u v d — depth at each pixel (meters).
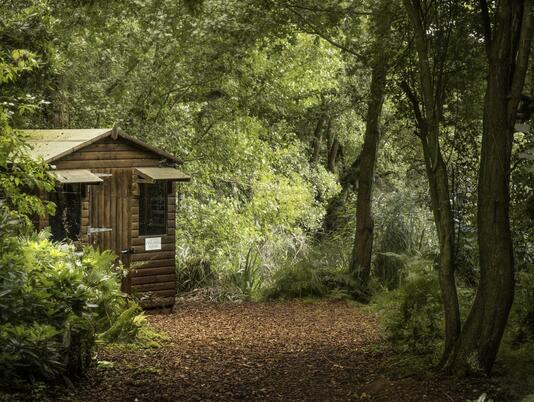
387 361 7.82
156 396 6.88
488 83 6.80
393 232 15.80
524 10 6.70
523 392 6.06
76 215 11.62
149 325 11.12
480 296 6.79
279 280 15.18
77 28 14.67
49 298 6.95
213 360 8.55
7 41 10.91
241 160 18.47
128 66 16.75
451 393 6.34
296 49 17.16
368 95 14.76
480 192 6.79
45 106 14.73
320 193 23.91
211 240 17.52
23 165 7.65
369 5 13.31
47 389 6.67
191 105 17.86
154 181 11.95
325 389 7.06
